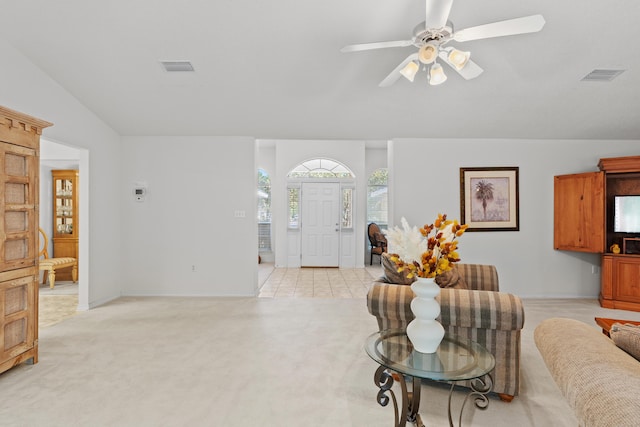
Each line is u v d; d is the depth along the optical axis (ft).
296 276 20.25
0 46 9.46
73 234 18.06
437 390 7.31
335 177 23.84
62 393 7.13
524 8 8.15
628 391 3.29
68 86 11.66
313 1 8.12
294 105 12.85
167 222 15.33
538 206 15.30
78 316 12.31
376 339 6.07
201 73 10.95
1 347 7.64
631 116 13.16
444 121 13.87
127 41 9.53
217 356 8.96
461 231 5.43
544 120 13.61
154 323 11.57
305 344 9.78
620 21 8.51
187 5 8.28
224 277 15.39
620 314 12.67
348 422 6.23
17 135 8.02
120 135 15.20
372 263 24.73
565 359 4.29
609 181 14.62
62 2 8.25
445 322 6.70
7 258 7.81
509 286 15.30
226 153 15.39
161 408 6.61
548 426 6.10
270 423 6.17
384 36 9.20
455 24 8.58
